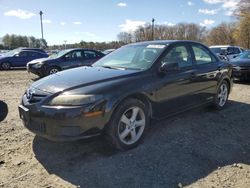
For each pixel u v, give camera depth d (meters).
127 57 5.09
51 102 3.69
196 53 5.62
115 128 3.91
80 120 3.59
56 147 4.24
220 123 5.48
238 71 10.34
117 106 3.88
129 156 3.97
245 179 3.47
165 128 5.10
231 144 4.49
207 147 4.34
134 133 4.21
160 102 4.58
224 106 6.63
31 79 12.67
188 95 5.18
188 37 68.81
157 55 4.75
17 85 10.45
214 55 6.25
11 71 17.47
